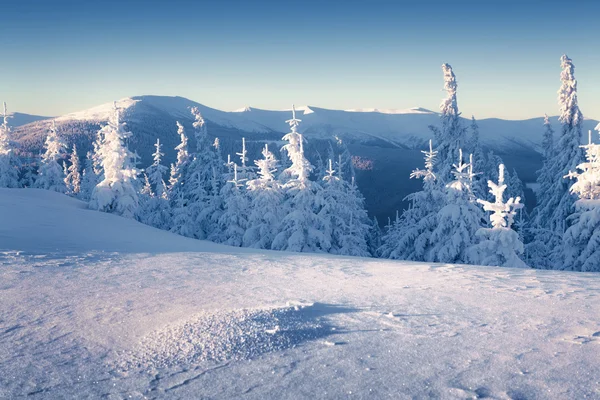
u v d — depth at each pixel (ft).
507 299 19.97
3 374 10.80
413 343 13.06
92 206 104.47
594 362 11.28
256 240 102.17
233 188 114.01
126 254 36.22
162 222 143.54
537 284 24.31
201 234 132.36
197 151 161.89
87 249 38.47
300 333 13.88
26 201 74.64
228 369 11.02
